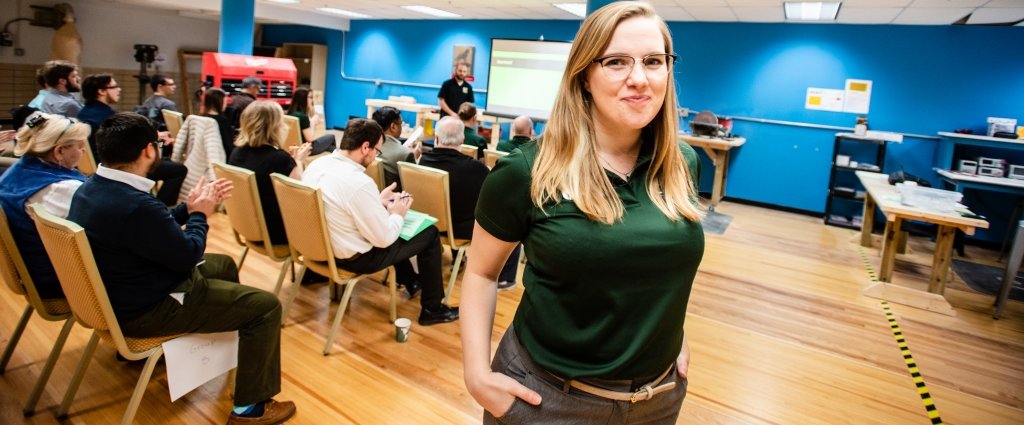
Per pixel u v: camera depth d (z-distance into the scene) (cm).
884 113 659
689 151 103
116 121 163
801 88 698
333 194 236
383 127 341
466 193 311
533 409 87
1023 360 312
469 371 89
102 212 159
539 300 88
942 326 355
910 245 578
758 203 742
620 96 82
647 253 81
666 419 97
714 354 288
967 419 245
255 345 188
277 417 197
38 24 980
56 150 193
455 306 314
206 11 1042
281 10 1022
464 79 662
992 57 602
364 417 207
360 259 249
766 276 432
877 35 651
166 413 199
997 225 608
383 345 263
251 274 339
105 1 1016
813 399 252
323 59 1178
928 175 646
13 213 183
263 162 272
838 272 458
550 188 82
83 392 207
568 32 870
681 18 735
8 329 246
